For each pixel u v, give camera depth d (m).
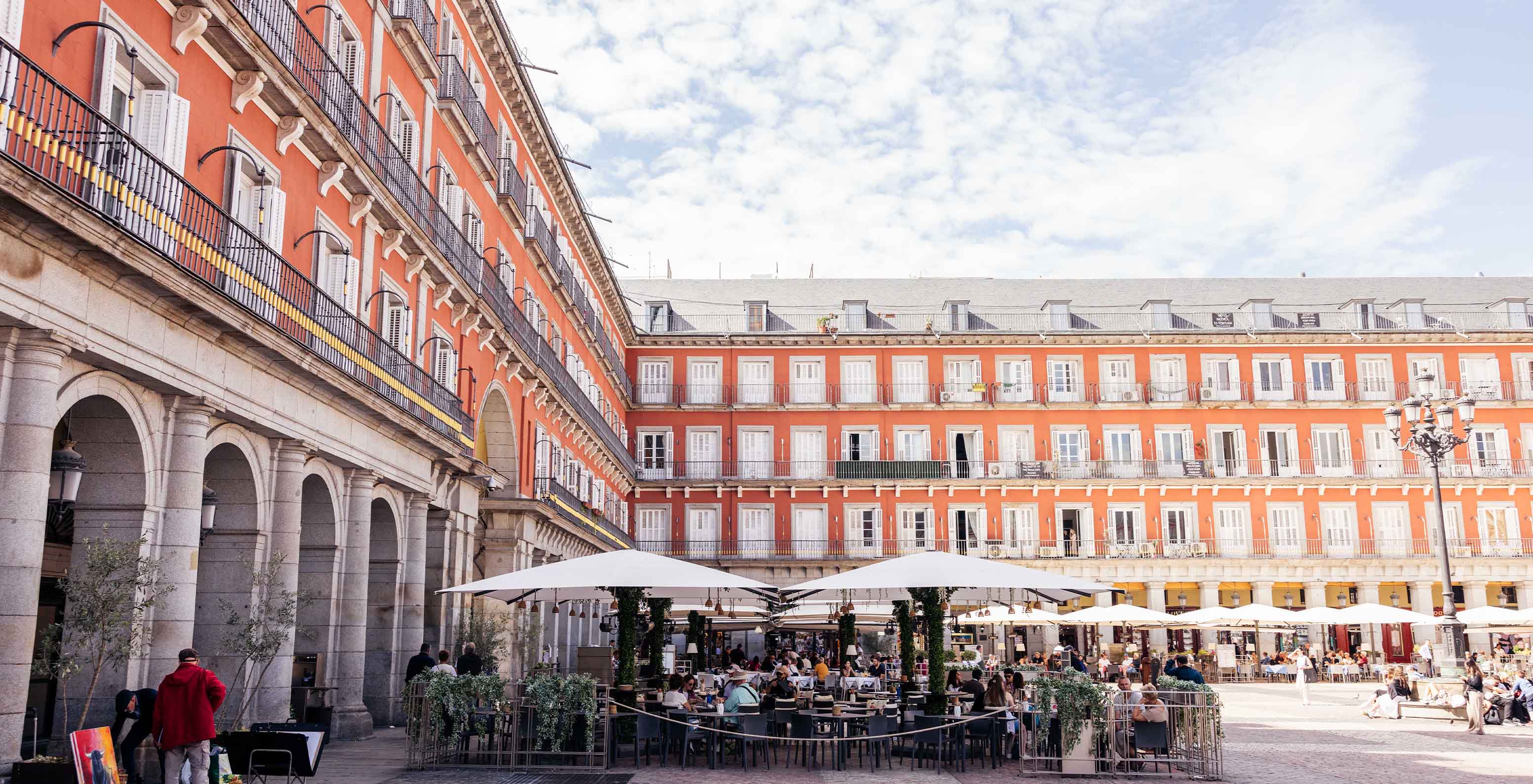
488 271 27.75
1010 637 52.09
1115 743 15.94
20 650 10.59
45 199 10.19
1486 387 53.25
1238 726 25.08
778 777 15.66
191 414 13.86
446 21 25.42
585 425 39.78
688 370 55.09
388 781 14.58
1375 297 57.81
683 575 17.09
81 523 13.12
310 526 19.08
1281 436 53.44
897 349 55.00
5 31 10.68
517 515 28.73
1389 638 51.47
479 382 27.38
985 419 54.12
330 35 18.91
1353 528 52.25
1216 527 52.41
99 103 12.37
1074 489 53.00
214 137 15.05
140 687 13.29
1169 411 53.66
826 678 28.72
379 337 19.97
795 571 52.97
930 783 15.17
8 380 10.76
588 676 16.52
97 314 11.65
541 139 32.66
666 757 16.97
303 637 18.89
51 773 10.27
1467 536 51.81
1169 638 52.00
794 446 54.41
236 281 14.56
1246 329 53.66
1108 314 56.47
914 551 52.94
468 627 24.67
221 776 12.05
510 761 16.27
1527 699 26.06
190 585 13.70
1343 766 17.23
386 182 20.47
